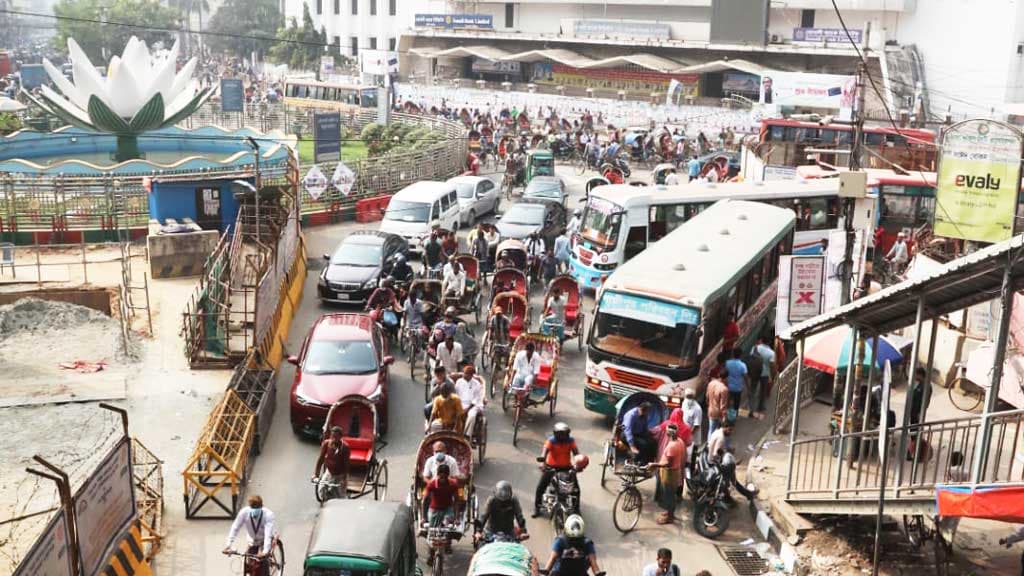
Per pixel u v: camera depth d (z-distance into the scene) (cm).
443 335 1928
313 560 1105
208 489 1435
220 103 6656
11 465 1569
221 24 12119
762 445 1759
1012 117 5469
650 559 1395
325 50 9356
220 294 2167
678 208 2648
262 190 2662
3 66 9531
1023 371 1691
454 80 7400
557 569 1161
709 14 7069
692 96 6800
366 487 1488
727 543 1448
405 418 1855
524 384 1784
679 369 1752
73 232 3028
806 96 4788
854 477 1493
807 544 1387
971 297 1201
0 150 4294
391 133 5262
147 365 2006
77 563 1049
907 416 1260
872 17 6203
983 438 1127
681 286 1805
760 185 2823
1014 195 2128
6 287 2406
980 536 1423
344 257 2547
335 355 1803
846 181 1906
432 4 8569
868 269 2522
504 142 4906
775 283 2339
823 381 2030
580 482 1628
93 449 1630
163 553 1347
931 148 3722
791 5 6425
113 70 3950
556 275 2745
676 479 1481
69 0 13162
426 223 3045
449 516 1328
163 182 2805
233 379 1786
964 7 5859
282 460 1653
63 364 1988
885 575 1307
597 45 7375
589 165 4888
